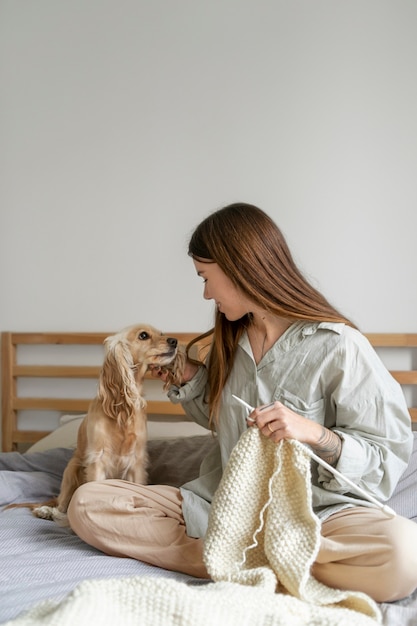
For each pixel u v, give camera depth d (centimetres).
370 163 240
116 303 260
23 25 267
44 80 266
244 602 105
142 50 257
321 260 243
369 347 151
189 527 150
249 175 249
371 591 125
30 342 262
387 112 239
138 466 198
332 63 243
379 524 127
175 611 100
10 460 226
